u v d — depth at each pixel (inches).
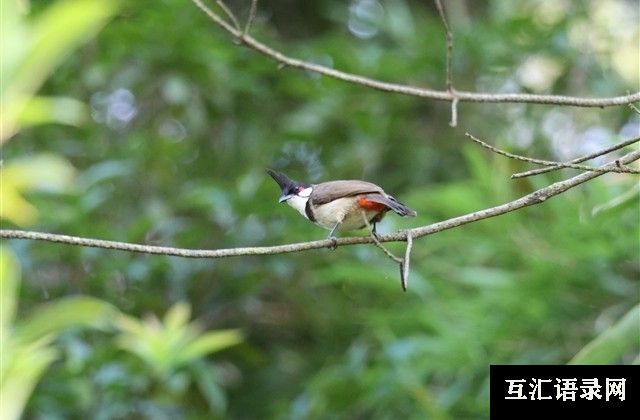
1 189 178.4
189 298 493.0
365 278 449.7
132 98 583.2
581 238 419.2
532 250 431.2
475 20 650.8
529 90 567.5
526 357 425.7
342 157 554.3
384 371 436.1
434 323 440.1
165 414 440.1
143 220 448.8
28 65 143.5
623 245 414.6
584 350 328.5
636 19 593.3
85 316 190.5
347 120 553.6
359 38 617.9
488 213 257.3
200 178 541.0
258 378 565.3
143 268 458.3
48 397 412.5
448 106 590.9
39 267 482.6
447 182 572.4
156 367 347.9
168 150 524.7
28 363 175.0
